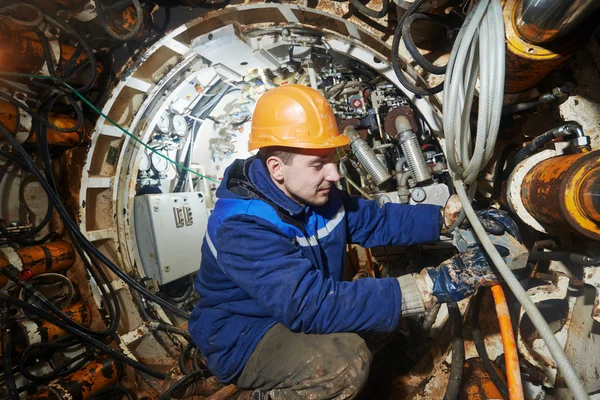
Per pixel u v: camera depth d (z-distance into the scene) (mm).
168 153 3451
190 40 2451
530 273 1600
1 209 2494
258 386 1565
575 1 1025
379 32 2004
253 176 1455
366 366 1443
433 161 2312
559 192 1132
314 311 1246
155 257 3098
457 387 1766
